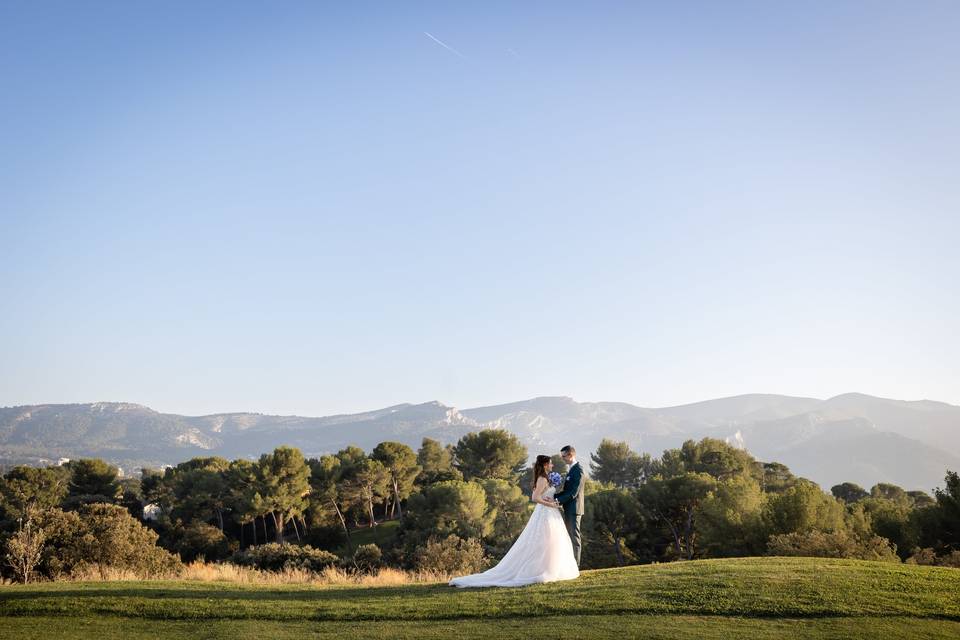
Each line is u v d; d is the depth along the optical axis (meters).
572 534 14.51
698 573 13.83
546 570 13.78
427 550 42.53
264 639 10.55
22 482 74.69
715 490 46.34
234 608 12.42
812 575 13.36
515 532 57.09
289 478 71.25
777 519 35.75
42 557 26.39
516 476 91.50
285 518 73.00
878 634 9.98
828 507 35.59
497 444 90.50
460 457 93.06
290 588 14.73
